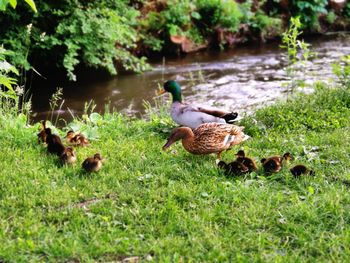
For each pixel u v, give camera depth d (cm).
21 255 458
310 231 498
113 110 1187
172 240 481
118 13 1496
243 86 1359
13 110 848
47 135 695
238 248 471
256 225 508
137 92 1335
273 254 462
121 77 1463
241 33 1878
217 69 1541
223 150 672
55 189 576
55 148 671
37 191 570
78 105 1243
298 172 611
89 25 1320
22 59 1249
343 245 471
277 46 1861
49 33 1355
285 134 767
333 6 2114
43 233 493
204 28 1811
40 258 459
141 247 472
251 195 561
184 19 1730
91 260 453
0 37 1262
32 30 1300
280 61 1623
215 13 1805
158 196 559
